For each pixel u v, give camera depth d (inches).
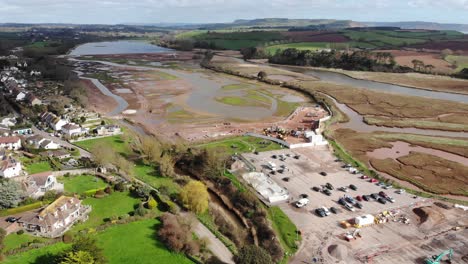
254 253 3080.7
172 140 6540.4
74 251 2945.4
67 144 6023.6
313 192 4744.1
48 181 4269.2
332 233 3855.8
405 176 5374.0
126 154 5733.3
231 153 5954.7
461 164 5846.5
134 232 3614.7
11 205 3811.5
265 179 4987.7
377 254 3513.8
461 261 3425.2
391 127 7829.7
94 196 4259.4
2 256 3068.4
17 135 6003.9
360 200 4559.5
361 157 6097.4
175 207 4067.4
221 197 4650.6
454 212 4333.2
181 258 3297.2
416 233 3878.0
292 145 6259.8
